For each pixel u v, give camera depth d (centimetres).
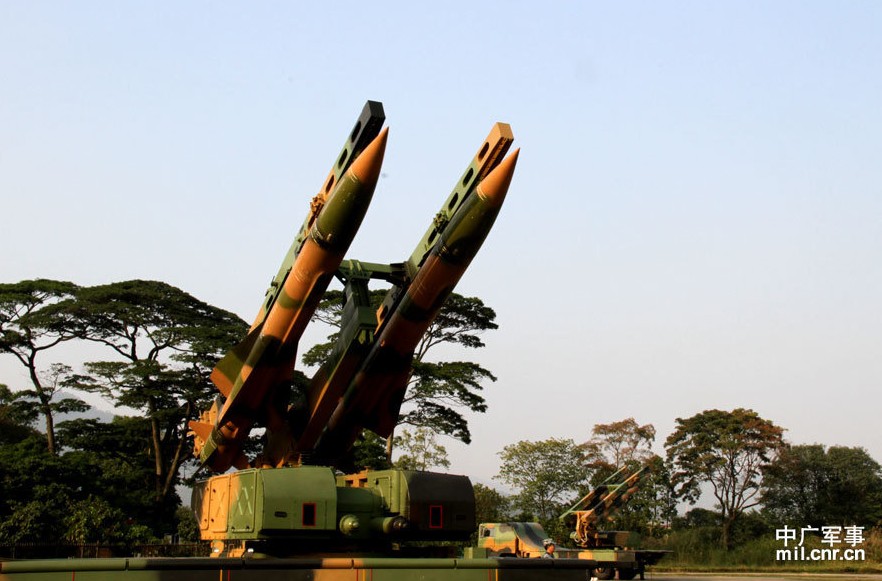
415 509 1137
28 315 3534
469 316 3356
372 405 1369
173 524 3516
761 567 3994
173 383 3447
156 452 3509
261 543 1131
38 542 2688
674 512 5062
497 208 1158
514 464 4931
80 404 3769
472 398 3297
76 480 3152
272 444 1459
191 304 3800
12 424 4200
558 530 4119
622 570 3034
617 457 5166
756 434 4809
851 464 5228
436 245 1209
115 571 898
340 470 1467
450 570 1027
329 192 1226
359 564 992
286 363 1327
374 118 1138
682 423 5006
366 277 1328
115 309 3497
